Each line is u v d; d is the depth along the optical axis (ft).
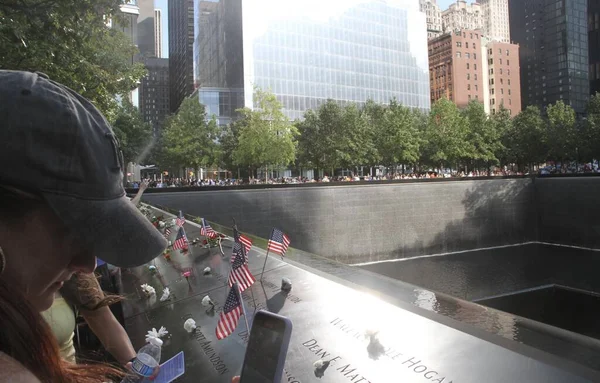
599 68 425.28
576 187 111.34
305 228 93.25
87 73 40.01
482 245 112.68
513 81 439.63
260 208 89.56
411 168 248.52
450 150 189.47
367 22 292.61
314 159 173.47
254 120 156.87
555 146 188.55
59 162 3.18
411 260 102.53
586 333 61.52
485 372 8.38
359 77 287.89
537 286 82.69
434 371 8.80
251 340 4.84
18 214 3.19
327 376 9.57
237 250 17.79
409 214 104.42
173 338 14.23
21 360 2.93
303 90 264.31
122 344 8.05
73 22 28.60
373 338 10.30
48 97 3.23
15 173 3.08
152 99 482.69
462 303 12.89
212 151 167.63
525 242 118.62
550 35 439.63
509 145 211.41
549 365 8.04
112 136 3.68
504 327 10.41
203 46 312.50
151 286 20.75
